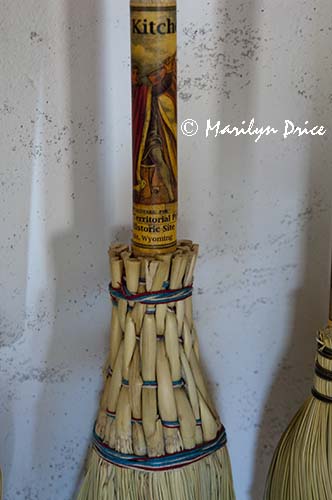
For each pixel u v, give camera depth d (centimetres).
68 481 112
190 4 94
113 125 97
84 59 94
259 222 104
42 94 94
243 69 97
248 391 112
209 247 104
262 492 116
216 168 101
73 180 98
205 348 109
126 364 86
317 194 103
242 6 95
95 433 91
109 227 101
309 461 91
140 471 86
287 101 99
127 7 93
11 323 102
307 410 93
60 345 105
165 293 84
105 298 104
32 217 98
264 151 101
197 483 87
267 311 108
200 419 88
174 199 84
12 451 108
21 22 90
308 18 96
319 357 90
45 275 101
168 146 82
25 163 96
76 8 91
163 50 78
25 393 106
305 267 106
